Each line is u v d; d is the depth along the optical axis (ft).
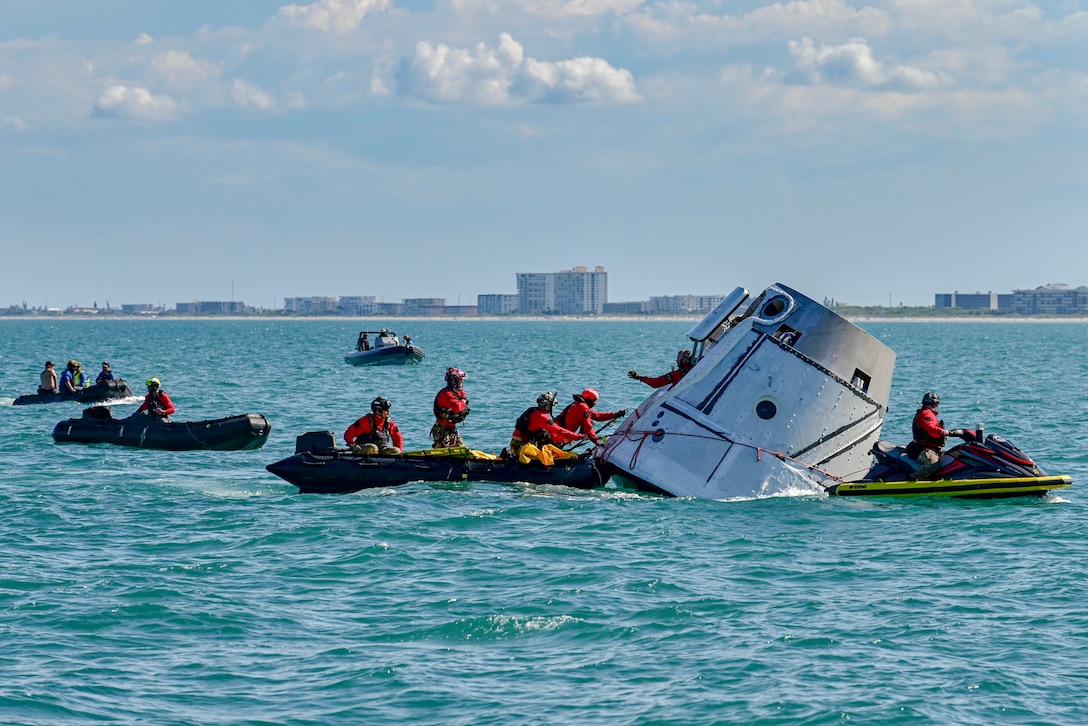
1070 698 93.09
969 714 90.17
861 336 183.83
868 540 147.64
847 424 181.88
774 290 188.14
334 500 174.29
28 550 141.59
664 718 90.02
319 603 119.96
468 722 89.76
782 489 176.65
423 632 110.63
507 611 116.88
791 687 95.91
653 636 109.19
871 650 104.78
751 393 181.16
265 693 95.35
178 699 93.91
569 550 142.10
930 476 175.42
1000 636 108.27
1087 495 178.50
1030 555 138.51
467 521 158.71
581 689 96.27
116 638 108.37
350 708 92.38
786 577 130.00
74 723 88.58
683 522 158.30
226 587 125.39
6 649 104.58
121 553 140.56
